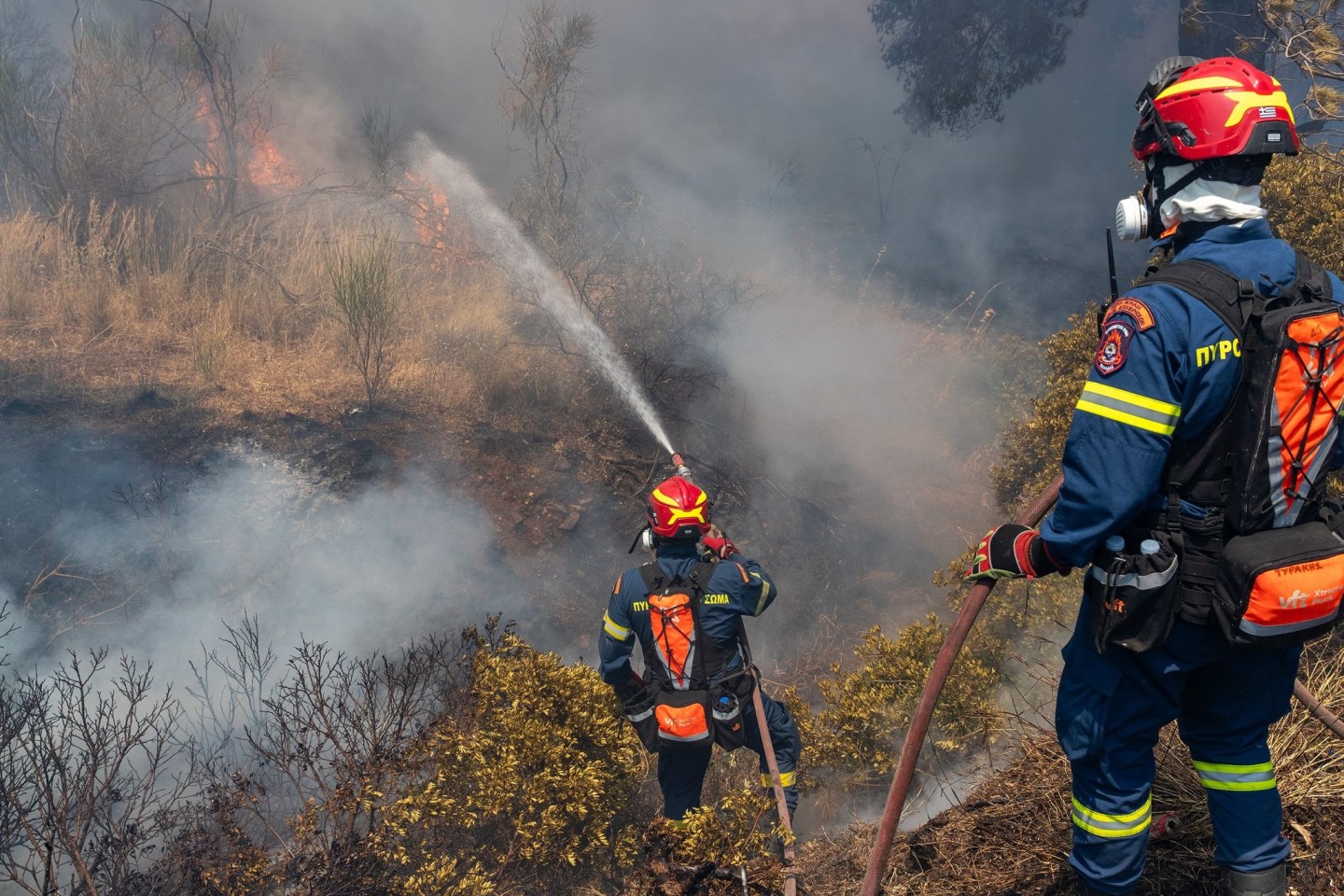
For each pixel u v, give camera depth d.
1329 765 2.69
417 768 3.29
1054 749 3.10
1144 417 1.80
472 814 3.23
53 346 5.48
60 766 2.82
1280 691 2.04
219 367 5.52
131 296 6.07
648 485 5.96
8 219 6.64
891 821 2.18
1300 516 1.87
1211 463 1.84
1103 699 2.05
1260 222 1.92
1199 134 1.89
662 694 3.48
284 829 3.48
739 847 3.08
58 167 6.80
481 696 3.48
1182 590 1.88
